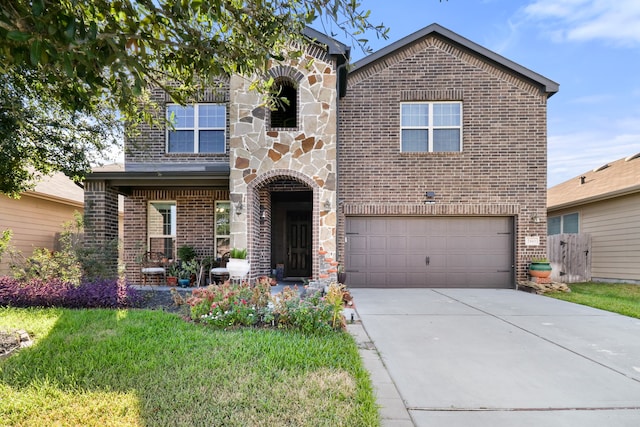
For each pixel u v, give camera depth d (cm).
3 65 276
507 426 307
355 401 332
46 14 225
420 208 1143
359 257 1156
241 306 585
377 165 1156
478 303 870
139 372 391
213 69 353
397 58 1174
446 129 1173
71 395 338
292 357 432
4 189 750
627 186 1253
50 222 1365
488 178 1149
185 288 986
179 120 1157
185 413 309
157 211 1176
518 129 1155
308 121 962
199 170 1036
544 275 1083
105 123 721
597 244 1393
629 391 377
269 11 356
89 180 984
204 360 421
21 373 383
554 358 475
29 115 615
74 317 621
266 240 1090
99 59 262
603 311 780
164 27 324
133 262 1124
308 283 948
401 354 486
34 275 797
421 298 944
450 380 402
